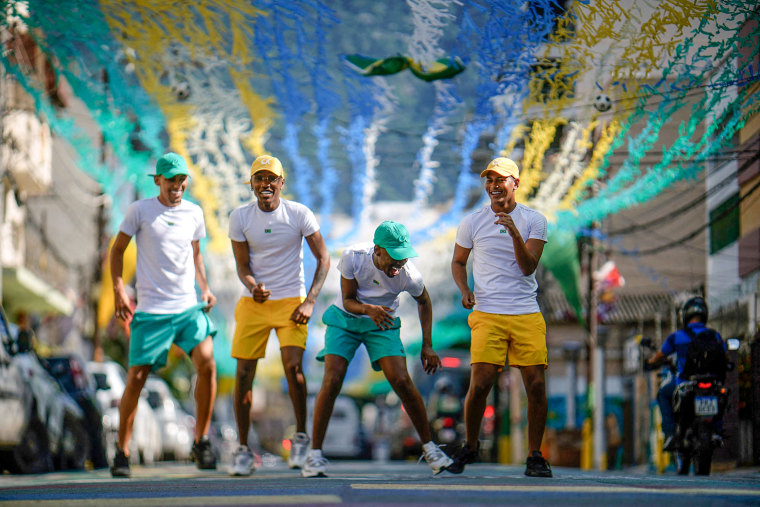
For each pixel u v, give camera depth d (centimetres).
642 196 3847
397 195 5344
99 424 3769
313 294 2064
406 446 7188
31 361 3045
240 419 2102
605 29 2475
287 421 12825
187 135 3791
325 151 4475
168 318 2198
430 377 8044
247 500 1278
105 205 5912
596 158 3522
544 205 3891
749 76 2564
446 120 3800
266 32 2855
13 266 5822
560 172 3731
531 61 2780
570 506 1180
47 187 5766
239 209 2073
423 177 4562
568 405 7775
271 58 3053
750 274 4375
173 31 2869
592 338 5634
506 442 7369
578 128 3300
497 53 2775
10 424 2700
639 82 2795
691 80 2608
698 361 2556
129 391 2192
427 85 3756
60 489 1585
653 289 6906
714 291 5184
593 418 5675
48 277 6906
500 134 3581
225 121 3744
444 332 8131
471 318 1914
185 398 7956
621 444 6372
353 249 1911
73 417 3397
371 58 3120
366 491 1409
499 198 1897
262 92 3544
